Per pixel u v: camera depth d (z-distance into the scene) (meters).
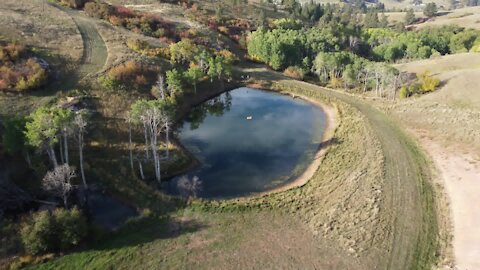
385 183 55.97
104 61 86.44
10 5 102.25
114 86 78.38
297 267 40.88
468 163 59.69
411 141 70.69
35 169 53.06
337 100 95.00
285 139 76.06
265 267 41.00
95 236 44.97
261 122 84.44
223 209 51.53
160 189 57.38
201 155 69.00
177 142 72.38
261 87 105.94
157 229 47.38
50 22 98.50
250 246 44.28
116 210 50.94
